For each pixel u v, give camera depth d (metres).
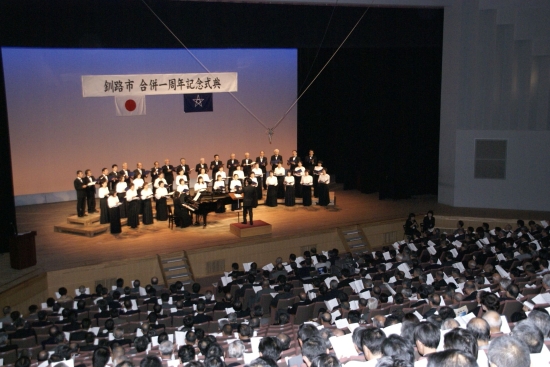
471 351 4.33
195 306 11.86
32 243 15.30
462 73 20.95
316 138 25.52
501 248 14.16
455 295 9.62
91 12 16.91
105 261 15.75
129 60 21.48
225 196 18.81
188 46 18.22
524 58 20.31
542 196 20.67
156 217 19.75
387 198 22.83
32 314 12.07
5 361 9.74
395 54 22.62
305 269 14.02
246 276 14.12
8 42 15.89
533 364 4.42
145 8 17.56
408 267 13.35
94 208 19.69
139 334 9.59
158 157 22.77
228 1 17.67
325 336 6.61
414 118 23.03
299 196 22.50
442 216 20.44
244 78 23.64
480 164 21.19
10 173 16.11
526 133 20.47
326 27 19.77
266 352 5.86
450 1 20.59
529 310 8.08
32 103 20.59
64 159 21.38
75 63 20.92
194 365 5.54
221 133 23.70
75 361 8.34
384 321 7.50
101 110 21.62
